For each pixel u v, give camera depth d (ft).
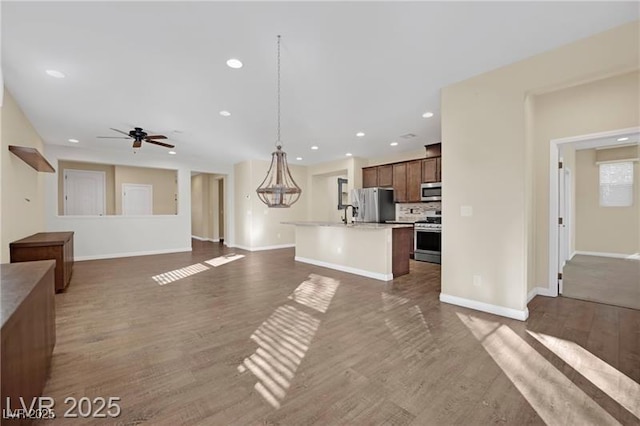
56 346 7.65
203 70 9.22
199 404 5.43
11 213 11.07
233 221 28.40
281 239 27.40
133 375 6.36
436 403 5.47
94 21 6.79
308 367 6.70
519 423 4.95
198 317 9.73
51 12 6.43
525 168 9.27
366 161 25.08
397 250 15.65
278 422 4.98
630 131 10.48
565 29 7.37
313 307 10.71
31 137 14.60
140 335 8.36
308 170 28.78
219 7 6.35
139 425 4.88
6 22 6.75
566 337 8.16
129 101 11.68
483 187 9.98
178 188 24.93
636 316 9.74
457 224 10.66
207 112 13.05
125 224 22.30
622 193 20.90
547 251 12.20
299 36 7.48
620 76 10.64
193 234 37.42
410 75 9.80
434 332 8.52
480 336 8.24
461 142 10.44
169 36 7.41
